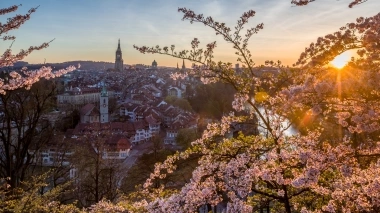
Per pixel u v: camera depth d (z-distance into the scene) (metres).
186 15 7.09
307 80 4.93
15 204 13.91
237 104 7.77
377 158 6.06
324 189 7.24
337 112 6.25
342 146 5.74
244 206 6.83
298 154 6.14
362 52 4.66
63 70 11.45
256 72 7.46
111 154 44.72
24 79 10.82
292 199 10.66
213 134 8.02
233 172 7.02
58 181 33.72
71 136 67.31
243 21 7.24
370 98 4.89
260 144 7.66
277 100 6.92
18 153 18.86
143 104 120.62
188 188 7.22
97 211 12.27
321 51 5.04
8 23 8.06
